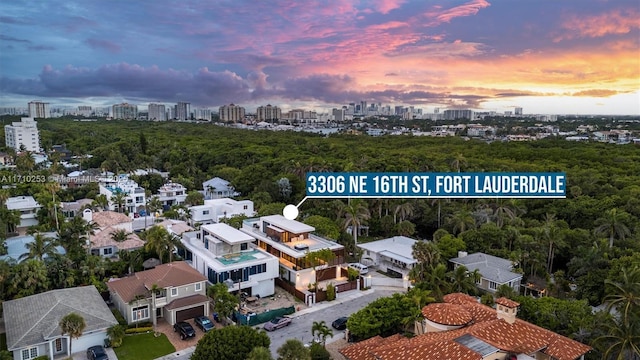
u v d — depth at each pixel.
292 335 42.53
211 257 53.50
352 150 144.62
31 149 173.38
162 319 45.75
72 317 35.59
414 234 83.62
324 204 83.12
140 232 77.75
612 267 49.75
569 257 62.16
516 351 31.86
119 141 172.50
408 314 40.91
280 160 125.44
